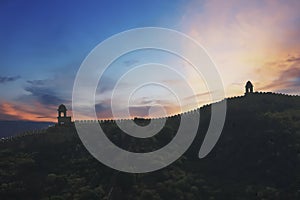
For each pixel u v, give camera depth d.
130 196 77.19
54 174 88.50
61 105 128.75
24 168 93.19
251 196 75.56
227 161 94.19
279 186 77.56
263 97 134.25
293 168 81.75
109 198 77.00
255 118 110.19
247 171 86.88
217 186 82.94
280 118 106.62
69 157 100.31
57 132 117.88
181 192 79.12
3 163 95.69
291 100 133.00
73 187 82.69
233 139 102.88
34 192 81.62
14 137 120.31
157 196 76.75
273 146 91.69
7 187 82.31
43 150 105.75
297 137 92.88
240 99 134.00
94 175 88.25
